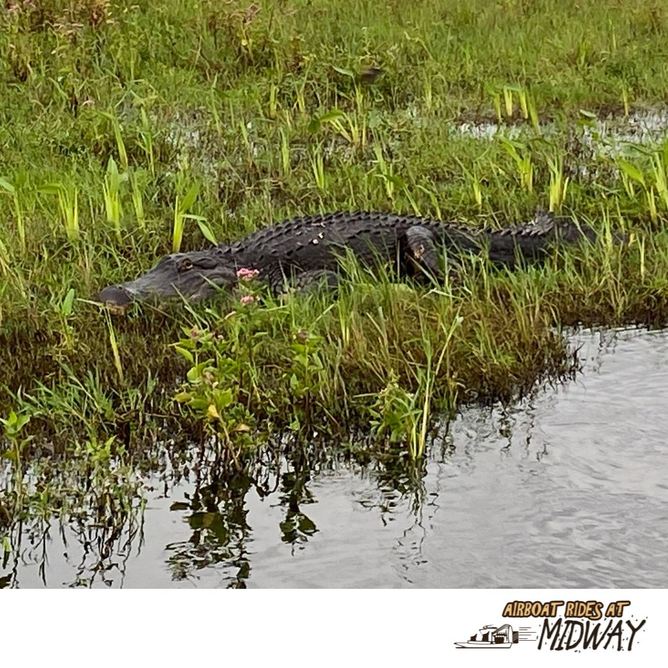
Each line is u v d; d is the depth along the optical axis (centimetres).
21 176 1345
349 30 2244
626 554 793
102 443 930
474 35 2330
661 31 2369
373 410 953
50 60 1973
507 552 801
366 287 1162
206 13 2231
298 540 830
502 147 1616
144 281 1180
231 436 915
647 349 1110
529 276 1215
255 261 1250
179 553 818
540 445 938
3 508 847
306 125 1767
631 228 1350
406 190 1407
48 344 1081
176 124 1800
